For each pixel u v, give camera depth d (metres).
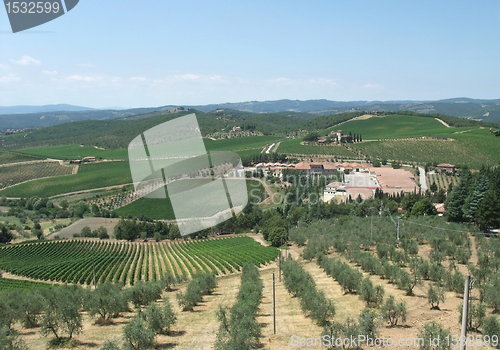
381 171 151.25
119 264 79.75
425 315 33.09
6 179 194.50
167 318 32.97
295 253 76.81
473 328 28.83
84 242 101.44
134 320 30.98
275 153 194.12
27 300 36.81
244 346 27.50
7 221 122.19
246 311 32.16
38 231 109.88
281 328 32.97
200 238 100.38
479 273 39.78
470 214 73.88
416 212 88.38
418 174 159.38
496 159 170.00
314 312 33.66
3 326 31.67
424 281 43.25
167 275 56.97
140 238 104.00
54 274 72.50
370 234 67.12
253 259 73.56
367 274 48.97
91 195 162.00
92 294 41.50
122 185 174.12
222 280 61.03
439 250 55.25
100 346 30.67
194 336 32.41
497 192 73.31
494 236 63.53
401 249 59.31
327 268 52.34
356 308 36.75
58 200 161.50
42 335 33.44
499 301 32.16
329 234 72.88
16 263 82.12
